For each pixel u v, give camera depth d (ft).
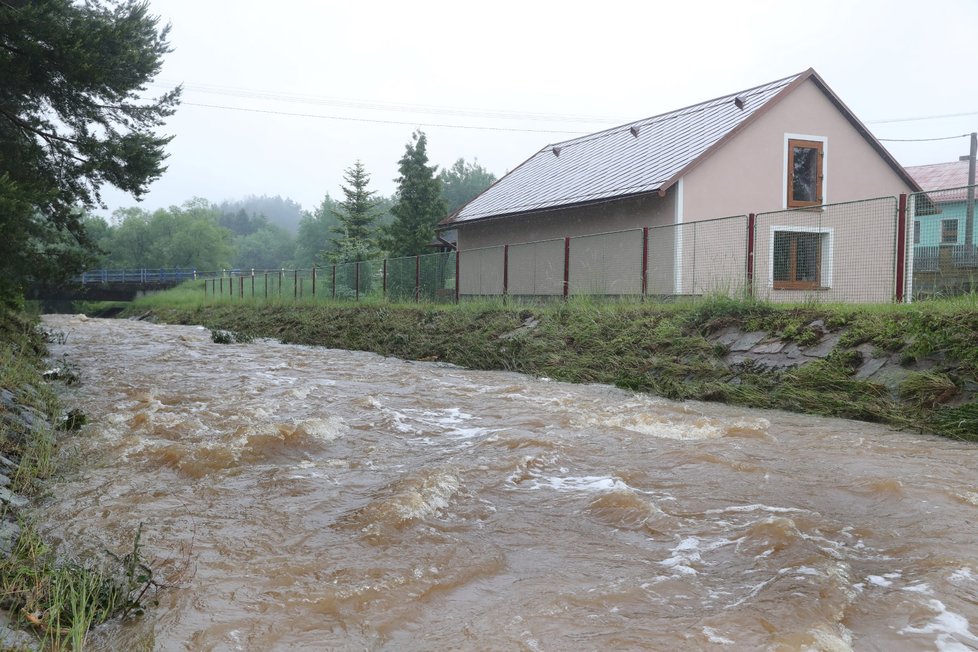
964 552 13.30
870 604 11.23
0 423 22.33
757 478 18.97
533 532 15.25
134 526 15.55
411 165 140.87
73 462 20.85
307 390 35.91
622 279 60.18
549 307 55.11
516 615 11.21
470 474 19.58
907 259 40.06
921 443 23.44
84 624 10.44
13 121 49.29
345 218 155.33
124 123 54.39
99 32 46.24
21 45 43.88
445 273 83.20
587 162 88.89
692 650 9.89
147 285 187.93
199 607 11.56
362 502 17.29
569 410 29.76
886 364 29.96
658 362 38.99
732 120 70.74
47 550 13.12
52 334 69.62
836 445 23.06
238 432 23.70
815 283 48.44
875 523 15.25
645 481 18.94
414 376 43.45
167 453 21.54
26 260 47.78
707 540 14.44
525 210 82.99
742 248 49.37
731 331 39.06
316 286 108.78
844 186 72.79
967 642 10.00
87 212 55.21
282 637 10.64
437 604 11.78
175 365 48.42
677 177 65.77
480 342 53.47
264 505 17.13
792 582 11.93
